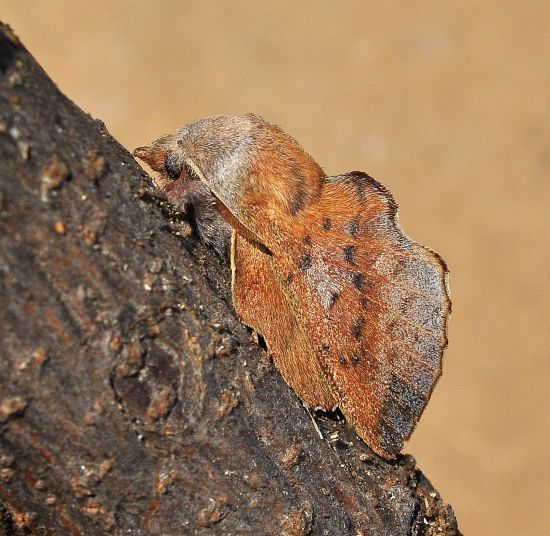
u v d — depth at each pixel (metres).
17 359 0.15
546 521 0.31
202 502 0.15
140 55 0.44
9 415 0.15
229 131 0.16
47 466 0.15
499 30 0.46
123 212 0.15
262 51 0.45
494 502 0.31
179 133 0.16
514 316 0.36
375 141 0.42
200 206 0.16
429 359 0.16
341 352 0.16
